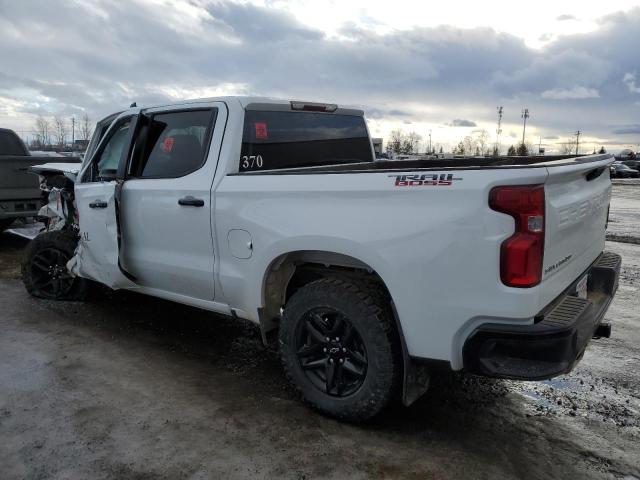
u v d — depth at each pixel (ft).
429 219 9.07
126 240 14.80
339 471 9.42
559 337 8.52
